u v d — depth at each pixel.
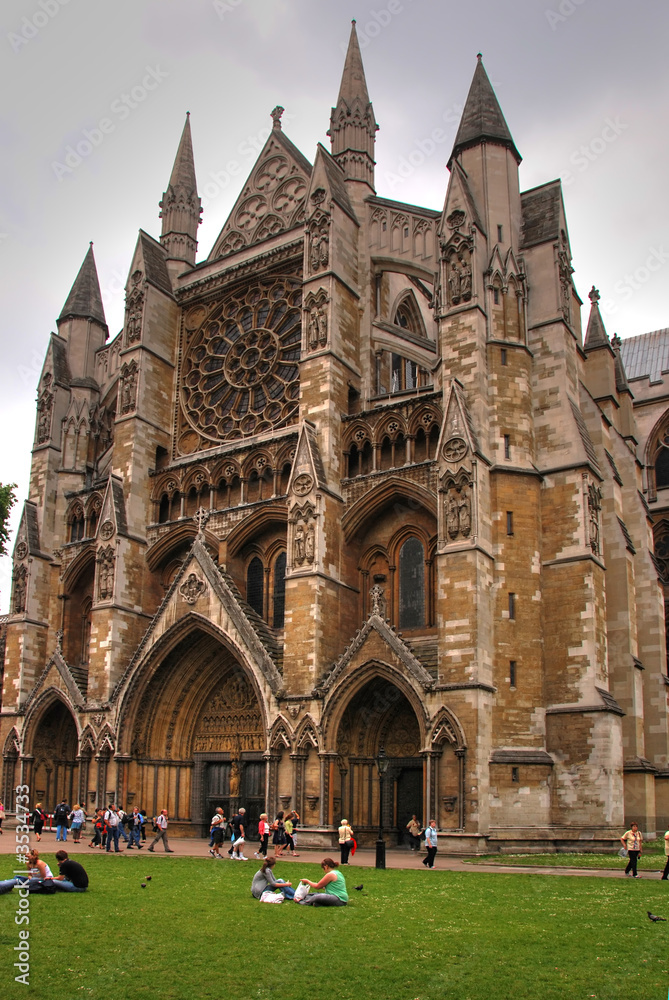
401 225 50.81
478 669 37.62
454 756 37.19
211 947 17.31
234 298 56.78
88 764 48.88
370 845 41.31
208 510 51.28
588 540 40.16
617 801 37.34
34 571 56.69
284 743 41.75
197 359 57.06
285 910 21.39
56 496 58.97
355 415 46.41
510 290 43.81
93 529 56.66
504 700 38.56
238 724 47.91
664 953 16.92
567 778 37.81
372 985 14.91
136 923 19.44
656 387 68.25
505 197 45.44
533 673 39.16
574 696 38.66
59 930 18.56
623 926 19.38
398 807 41.53
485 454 41.09
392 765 41.84
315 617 42.41
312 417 46.44
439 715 37.56
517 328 43.41
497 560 40.19
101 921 19.58
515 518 40.72
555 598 40.16
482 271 43.72
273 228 59.69
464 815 36.28
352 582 45.25
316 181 50.25
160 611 47.66
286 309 53.84
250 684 47.81
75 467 59.31
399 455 44.72
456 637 38.31
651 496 65.62
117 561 51.03
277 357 52.84
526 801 37.31
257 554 49.56
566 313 44.47
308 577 43.06
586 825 37.03
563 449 41.69
